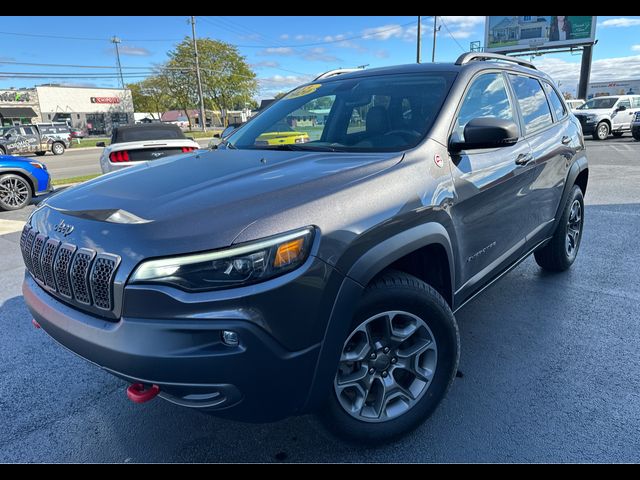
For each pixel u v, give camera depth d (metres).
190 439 2.43
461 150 2.54
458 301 2.64
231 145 3.21
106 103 63.19
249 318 1.68
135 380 1.76
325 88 3.33
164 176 2.35
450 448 2.29
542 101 3.81
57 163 21.55
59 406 2.76
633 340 3.23
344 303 1.88
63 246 2.00
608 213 6.72
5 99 55.03
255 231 1.72
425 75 2.96
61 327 1.98
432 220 2.26
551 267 4.38
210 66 56.78
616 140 19.83
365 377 2.17
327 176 2.07
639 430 2.37
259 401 1.79
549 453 2.24
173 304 1.68
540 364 2.98
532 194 3.36
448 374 2.38
